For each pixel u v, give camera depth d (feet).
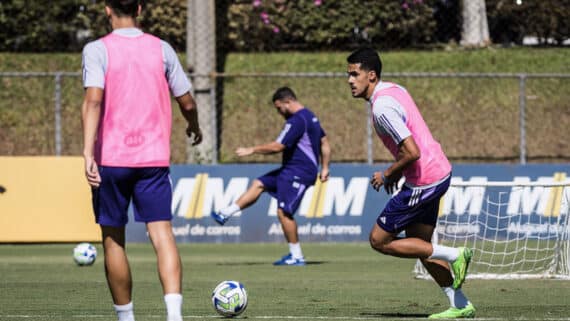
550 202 138.10
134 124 52.16
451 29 193.47
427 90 181.37
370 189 144.15
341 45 190.19
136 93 52.26
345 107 178.19
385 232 64.39
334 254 127.65
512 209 137.49
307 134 112.37
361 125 175.52
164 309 71.26
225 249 136.05
